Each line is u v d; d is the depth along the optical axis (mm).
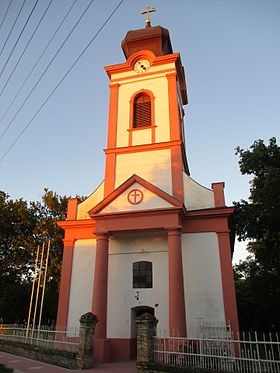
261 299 21875
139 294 15727
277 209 15891
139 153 18766
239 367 9000
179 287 13531
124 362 13609
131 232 16047
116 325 15438
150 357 10172
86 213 18453
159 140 18859
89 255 17359
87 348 12242
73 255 17594
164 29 22359
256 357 9898
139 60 21359
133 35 22406
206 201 16953
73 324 16094
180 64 21625
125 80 21109
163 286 15562
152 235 16625
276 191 15148
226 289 14680
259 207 17047
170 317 13086
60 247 31922
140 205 15742
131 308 15578
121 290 16031
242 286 29719
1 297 30562
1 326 18781
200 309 14641
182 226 16203
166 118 19297
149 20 23531
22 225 31375
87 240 17719
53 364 12797
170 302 13328
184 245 15945
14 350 15859
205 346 11578
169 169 17922
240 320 27391
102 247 15344
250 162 18031
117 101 20656
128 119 20000
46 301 31953
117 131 19812
